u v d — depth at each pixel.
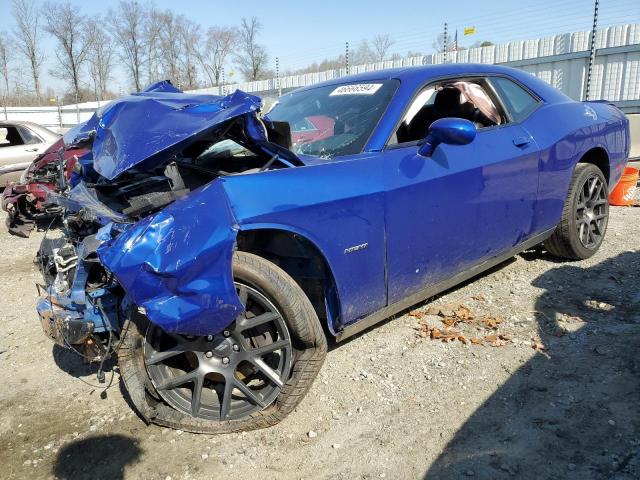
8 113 29.03
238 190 2.30
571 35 10.23
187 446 2.46
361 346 3.24
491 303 3.75
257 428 2.54
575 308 3.60
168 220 2.15
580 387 2.71
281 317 2.41
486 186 3.31
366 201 2.66
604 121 4.49
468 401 2.67
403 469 2.24
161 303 2.14
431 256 3.07
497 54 11.44
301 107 3.58
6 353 3.56
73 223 2.89
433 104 3.66
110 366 3.29
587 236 4.41
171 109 2.74
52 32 39.41
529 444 2.32
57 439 2.58
